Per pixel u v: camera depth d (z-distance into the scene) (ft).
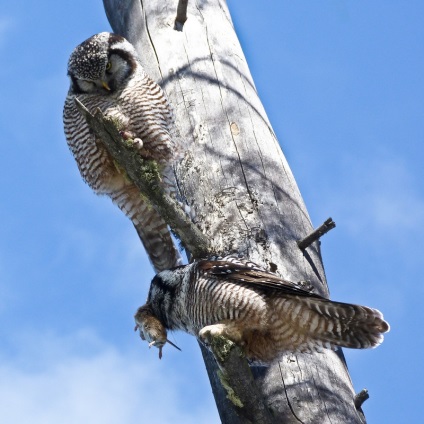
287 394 31.76
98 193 41.45
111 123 31.96
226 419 32.48
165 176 39.47
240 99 40.01
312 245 36.04
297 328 31.86
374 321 30.94
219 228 35.53
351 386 33.42
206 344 31.71
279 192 36.83
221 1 45.27
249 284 32.19
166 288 34.65
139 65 41.65
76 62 41.45
